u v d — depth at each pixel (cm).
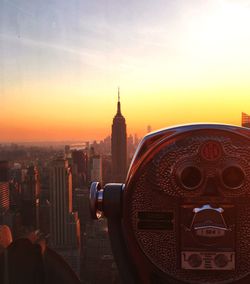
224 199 52
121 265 59
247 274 53
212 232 52
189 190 52
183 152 53
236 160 52
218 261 53
